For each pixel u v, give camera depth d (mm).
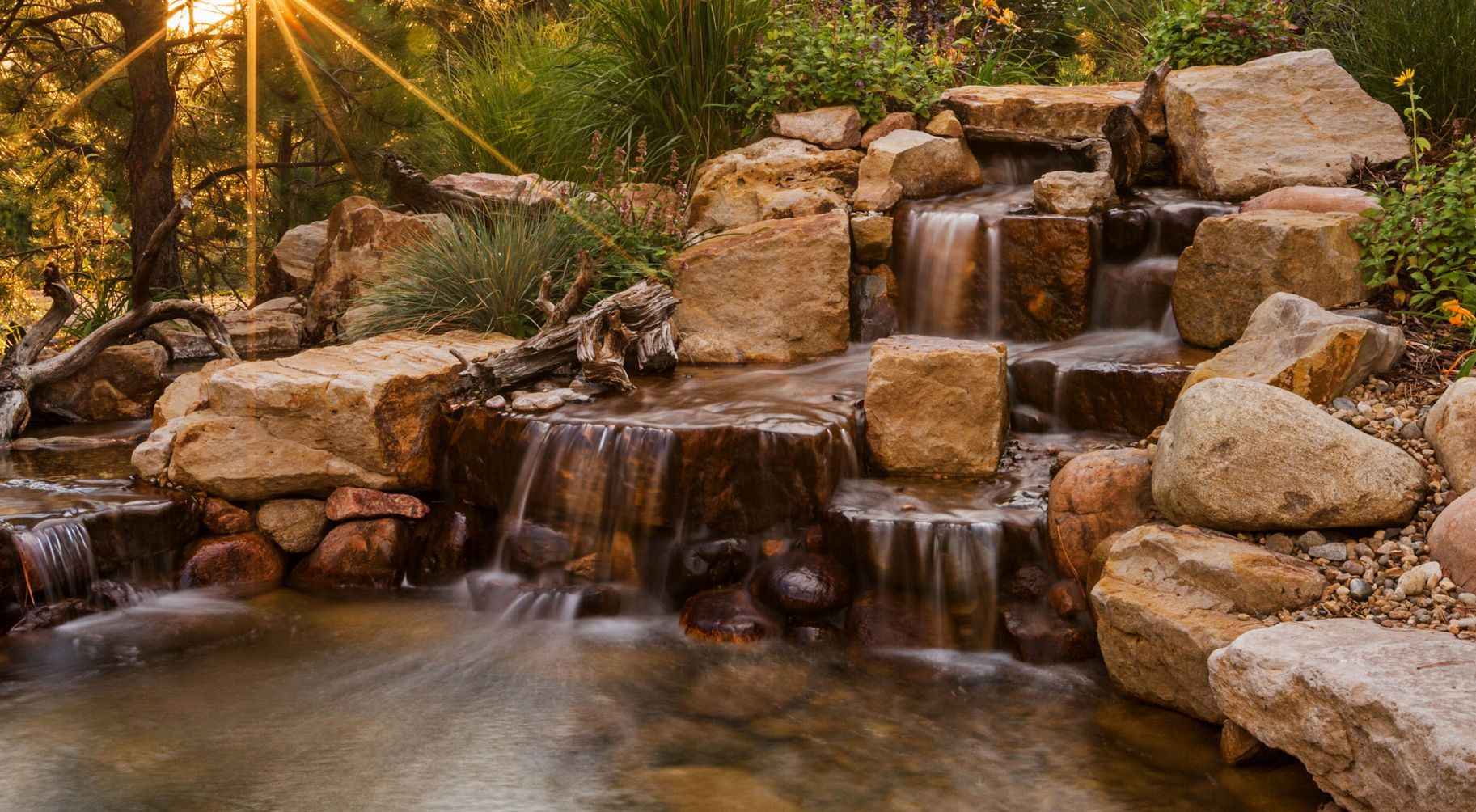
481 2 12289
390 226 8398
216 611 5465
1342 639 3615
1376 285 5820
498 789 3811
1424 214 5832
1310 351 4984
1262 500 4289
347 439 5871
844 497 5332
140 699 4539
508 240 7273
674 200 8133
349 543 5852
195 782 3877
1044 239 6652
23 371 7234
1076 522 4824
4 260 13297
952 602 4867
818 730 4195
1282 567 4094
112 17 12898
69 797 3773
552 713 4375
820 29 8641
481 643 5070
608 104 9055
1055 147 7953
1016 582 4848
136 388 7715
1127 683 4336
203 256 13688
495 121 9617
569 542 5547
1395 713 3143
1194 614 4098
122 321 7684
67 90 12070
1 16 11398
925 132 8195
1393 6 7664
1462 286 5617
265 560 5867
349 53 10195
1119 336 6598
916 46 9758
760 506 5336
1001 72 10836
